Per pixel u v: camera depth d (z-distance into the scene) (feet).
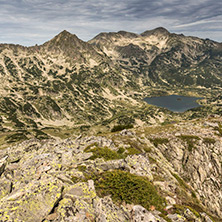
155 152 152.05
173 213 53.21
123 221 42.73
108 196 50.90
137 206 47.14
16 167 76.18
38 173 65.92
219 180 153.38
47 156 83.25
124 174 62.90
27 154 103.30
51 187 44.37
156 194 58.95
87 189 49.39
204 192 150.61
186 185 120.06
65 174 58.23
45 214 38.04
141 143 158.71
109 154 90.38
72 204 42.45
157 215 48.78
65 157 80.33
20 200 38.78
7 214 35.53
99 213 41.93
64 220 37.73
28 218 36.22
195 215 53.88
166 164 138.10
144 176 76.59
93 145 108.88
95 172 64.69
